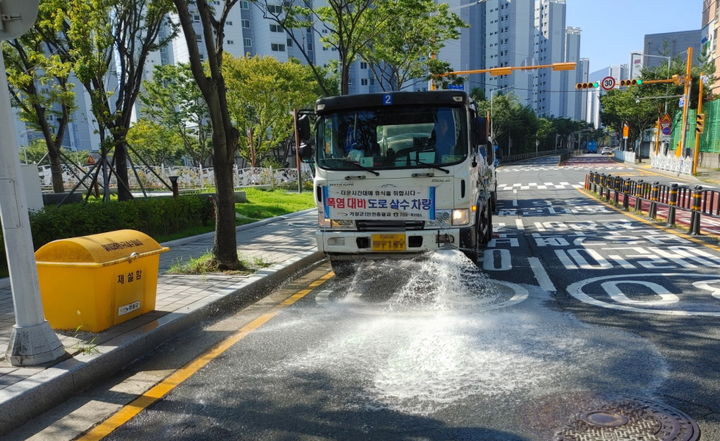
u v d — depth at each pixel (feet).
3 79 12.39
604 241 32.45
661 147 148.77
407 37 68.69
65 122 59.47
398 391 12.03
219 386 12.80
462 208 21.21
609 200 60.90
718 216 32.30
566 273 23.91
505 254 29.30
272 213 53.01
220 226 25.09
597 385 11.87
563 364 13.17
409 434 10.12
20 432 10.91
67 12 41.68
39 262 15.53
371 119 21.79
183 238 36.40
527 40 311.88
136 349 14.97
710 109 126.93
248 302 21.16
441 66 75.46
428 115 21.38
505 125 227.61
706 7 167.22
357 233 21.67
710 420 10.16
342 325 17.39
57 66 42.73
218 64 24.41
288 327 17.44
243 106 100.99
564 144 413.18
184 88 111.34
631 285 21.02
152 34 48.39
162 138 123.13
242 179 95.04
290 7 56.34
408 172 21.21
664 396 11.23
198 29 173.06
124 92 50.01
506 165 201.36
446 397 11.62
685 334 14.99
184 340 16.39
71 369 12.76
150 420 11.18
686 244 30.01
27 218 13.19
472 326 16.61
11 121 12.62
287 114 101.45
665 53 157.79
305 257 28.89
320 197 22.34
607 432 9.83
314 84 107.24
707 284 20.63
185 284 22.08
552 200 65.16
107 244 16.15
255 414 11.26
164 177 91.76
